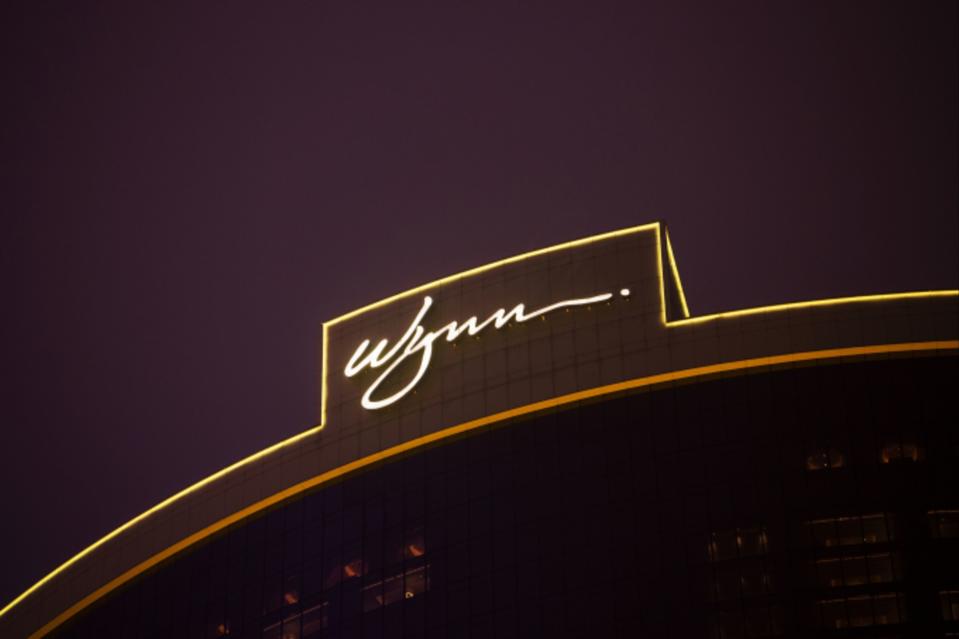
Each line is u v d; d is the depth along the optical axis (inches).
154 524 6983.3
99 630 6914.4
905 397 6166.3
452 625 6230.3
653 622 5959.6
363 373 6830.7
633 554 6127.0
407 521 6520.7
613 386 6422.2
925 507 5935.0
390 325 6850.4
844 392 6215.6
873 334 6250.0
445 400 6619.1
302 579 6589.6
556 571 6190.9
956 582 5767.7
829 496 6023.6
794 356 6279.5
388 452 6643.7
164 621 6786.4
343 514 6648.6
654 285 6515.8
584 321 6550.2
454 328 6717.5
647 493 6230.3
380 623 6353.3
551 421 6491.1
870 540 5900.6
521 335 6609.3
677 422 6328.7
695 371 6348.4
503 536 6338.6
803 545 5944.9
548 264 6678.2
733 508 6097.4
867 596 5787.4
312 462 6756.9
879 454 6077.8
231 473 6914.4
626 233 6633.9
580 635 6028.5
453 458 6565.0
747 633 5826.8
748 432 6225.4
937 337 6215.6
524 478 6422.2
